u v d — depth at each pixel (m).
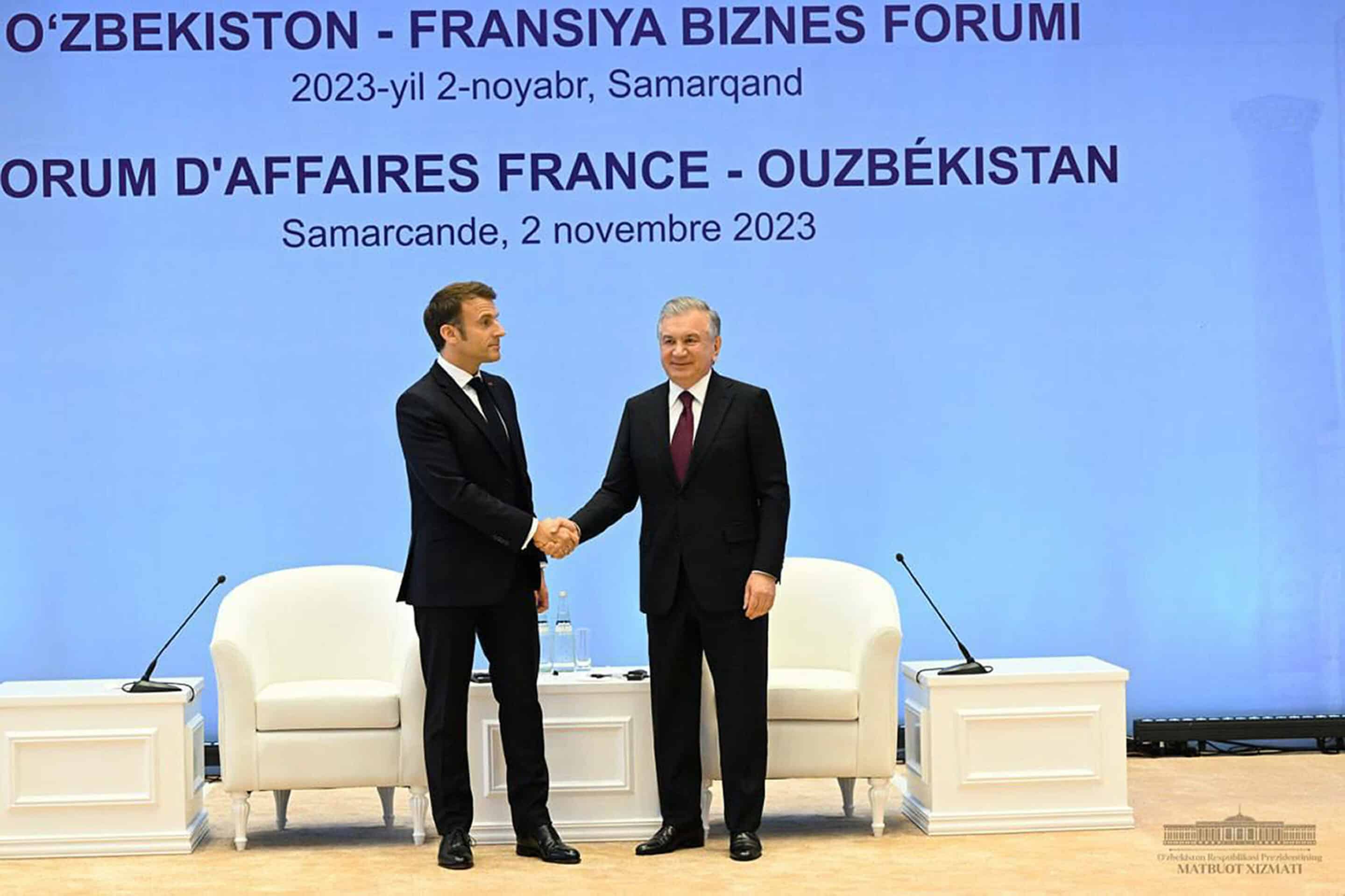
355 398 8.35
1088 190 8.54
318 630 7.08
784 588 7.22
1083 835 6.52
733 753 6.23
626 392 8.45
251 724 6.49
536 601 6.33
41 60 8.25
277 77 8.34
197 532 8.30
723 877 5.87
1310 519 8.54
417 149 8.38
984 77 8.52
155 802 6.48
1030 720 6.59
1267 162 8.56
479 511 6.04
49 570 8.23
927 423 8.50
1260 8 8.56
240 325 8.31
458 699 6.20
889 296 8.49
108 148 8.27
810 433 8.48
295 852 6.49
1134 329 8.52
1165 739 8.34
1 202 8.23
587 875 5.94
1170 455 8.53
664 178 8.45
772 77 8.48
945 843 6.42
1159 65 8.54
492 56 8.41
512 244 8.41
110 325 8.27
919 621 8.48
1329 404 8.53
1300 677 8.55
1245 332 8.55
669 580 6.24
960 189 8.51
